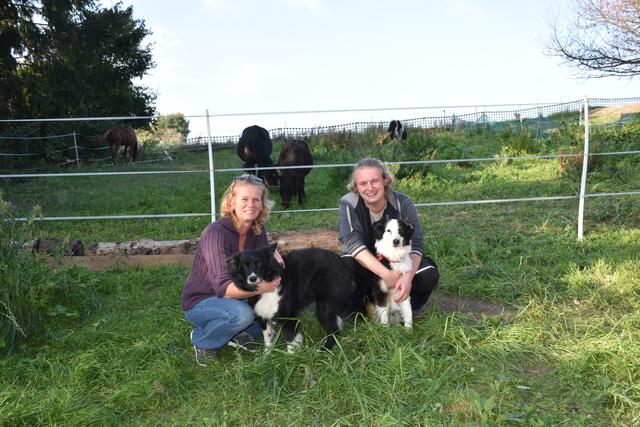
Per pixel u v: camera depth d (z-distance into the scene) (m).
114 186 11.74
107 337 3.66
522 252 5.28
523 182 9.41
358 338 3.36
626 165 9.73
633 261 4.71
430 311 3.89
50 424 2.56
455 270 4.84
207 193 10.21
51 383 3.06
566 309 3.83
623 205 7.09
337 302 3.50
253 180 3.34
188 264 5.47
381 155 12.20
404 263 3.62
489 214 7.27
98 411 2.67
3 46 13.55
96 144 19.48
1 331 3.45
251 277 3.02
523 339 3.32
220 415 2.68
